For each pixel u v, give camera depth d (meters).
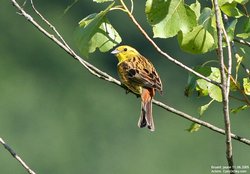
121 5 5.68
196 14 5.78
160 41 21.78
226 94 5.21
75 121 21.80
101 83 22.41
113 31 5.92
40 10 23.44
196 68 5.96
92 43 5.88
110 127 21.47
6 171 19.80
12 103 21.55
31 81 22.62
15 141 20.80
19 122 21.31
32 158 20.39
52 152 20.53
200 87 5.95
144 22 22.12
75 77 22.73
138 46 22.16
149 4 5.62
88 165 20.48
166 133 20.53
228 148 5.23
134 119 21.66
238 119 18.92
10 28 23.41
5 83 21.98
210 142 19.44
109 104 22.12
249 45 5.93
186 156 19.73
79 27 5.89
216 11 5.20
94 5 23.28
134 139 21.06
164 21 5.62
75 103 22.25
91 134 21.41
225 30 5.70
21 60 23.06
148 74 7.12
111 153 20.64
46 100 22.05
